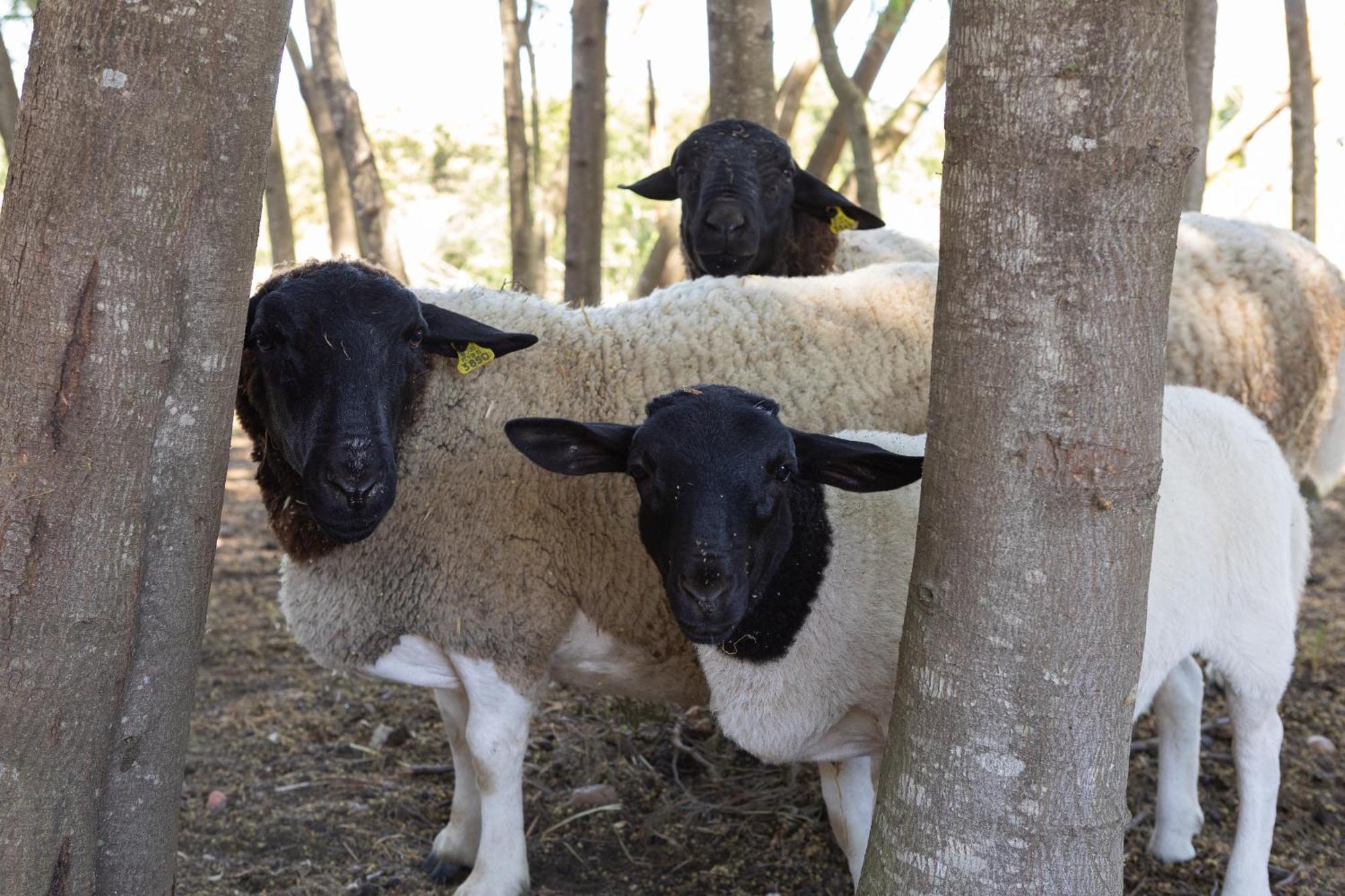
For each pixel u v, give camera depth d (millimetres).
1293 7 8086
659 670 4035
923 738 2768
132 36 2479
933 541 2719
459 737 4250
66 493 2568
